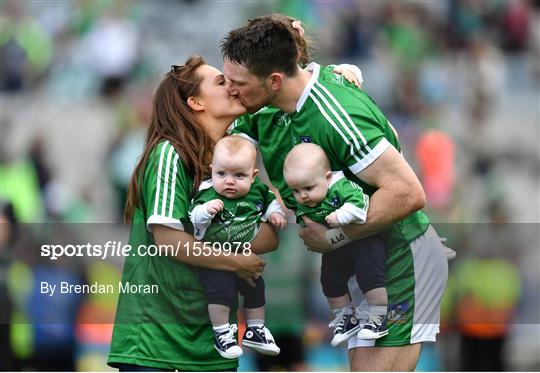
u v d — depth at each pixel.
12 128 45.81
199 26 52.34
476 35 52.22
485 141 44.78
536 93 49.53
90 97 48.59
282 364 21.52
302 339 20.00
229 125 16.28
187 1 53.34
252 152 15.77
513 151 44.59
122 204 39.28
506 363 26.19
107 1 52.19
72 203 38.31
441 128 43.81
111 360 16.22
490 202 36.66
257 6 52.19
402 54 50.09
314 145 15.68
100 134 44.16
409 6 52.44
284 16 17.12
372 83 47.62
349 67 16.72
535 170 43.41
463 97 48.00
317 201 15.70
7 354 23.39
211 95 16.16
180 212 15.81
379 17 51.38
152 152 16.06
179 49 51.19
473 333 25.09
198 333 16.16
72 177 40.78
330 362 21.69
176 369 16.09
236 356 16.06
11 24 50.94
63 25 51.50
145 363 16.05
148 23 52.31
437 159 39.72
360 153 15.47
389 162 15.48
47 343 23.56
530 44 53.50
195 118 16.17
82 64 49.91
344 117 15.45
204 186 15.91
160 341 16.09
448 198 37.84
